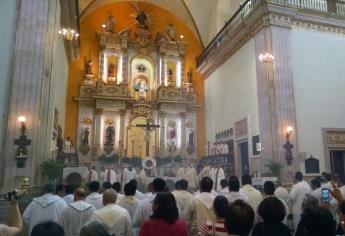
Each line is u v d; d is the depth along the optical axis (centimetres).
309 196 390
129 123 2178
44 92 1065
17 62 1022
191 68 2398
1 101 995
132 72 2323
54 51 1184
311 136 1398
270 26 1455
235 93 1802
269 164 1305
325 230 225
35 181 969
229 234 259
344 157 1458
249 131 1603
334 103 1486
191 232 442
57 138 1612
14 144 971
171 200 303
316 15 1522
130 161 1906
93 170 1480
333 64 1535
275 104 1380
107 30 2250
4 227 279
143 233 291
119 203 482
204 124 2309
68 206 444
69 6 1512
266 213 279
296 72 1448
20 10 1057
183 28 2477
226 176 1712
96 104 2119
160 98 2220
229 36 1791
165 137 2208
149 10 2427
